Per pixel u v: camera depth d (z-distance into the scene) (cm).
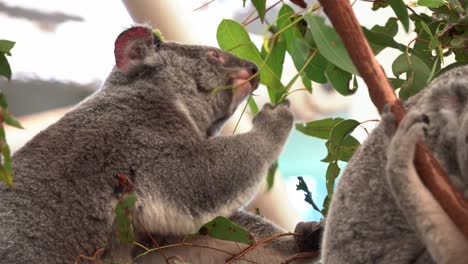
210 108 519
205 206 466
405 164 271
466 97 306
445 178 266
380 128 321
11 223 421
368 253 308
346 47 268
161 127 479
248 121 597
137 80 510
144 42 517
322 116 804
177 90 511
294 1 307
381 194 310
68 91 881
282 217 577
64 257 423
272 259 459
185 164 467
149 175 457
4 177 274
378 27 418
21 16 859
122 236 380
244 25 437
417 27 417
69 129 465
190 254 457
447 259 273
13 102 860
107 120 473
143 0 553
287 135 502
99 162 451
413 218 272
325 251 321
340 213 317
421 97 328
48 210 429
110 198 441
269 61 437
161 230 451
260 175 484
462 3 409
